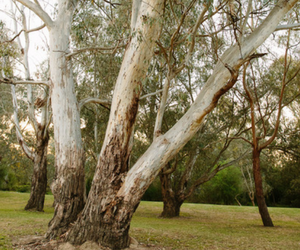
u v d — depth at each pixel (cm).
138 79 614
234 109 1359
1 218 1020
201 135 1391
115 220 592
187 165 1542
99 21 1065
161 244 699
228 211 1752
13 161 2598
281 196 2848
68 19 848
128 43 641
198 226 1112
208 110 565
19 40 1397
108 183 605
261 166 1803
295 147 1345
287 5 594
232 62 574
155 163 587
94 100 926
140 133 1572
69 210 701
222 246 727
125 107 616
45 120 1426
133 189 586
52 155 2588
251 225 1235
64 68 788
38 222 953
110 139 621
